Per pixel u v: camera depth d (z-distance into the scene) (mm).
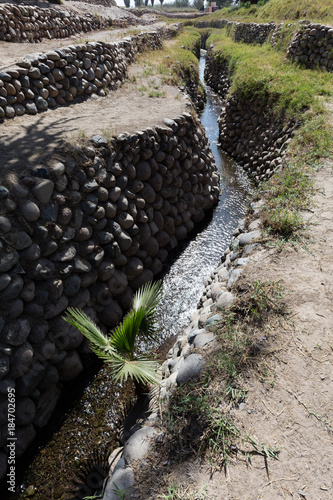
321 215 3869
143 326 3066
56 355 3762
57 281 3855
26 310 3594
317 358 2422
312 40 9977
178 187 6320
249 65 11398
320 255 3307
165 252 5926
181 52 17406
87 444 3383
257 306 2824
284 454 1975
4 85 5332
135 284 5160
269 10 18156
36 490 3062
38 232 3803
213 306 3252
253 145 9148
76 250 4234
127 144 5223
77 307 4117
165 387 2988
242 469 1952
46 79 6160
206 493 1882
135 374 2572
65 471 3182
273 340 2568
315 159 5168
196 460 2068
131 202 5188
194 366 2494
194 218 6922
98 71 7770
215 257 5988
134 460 2211
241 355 2482
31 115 5836
